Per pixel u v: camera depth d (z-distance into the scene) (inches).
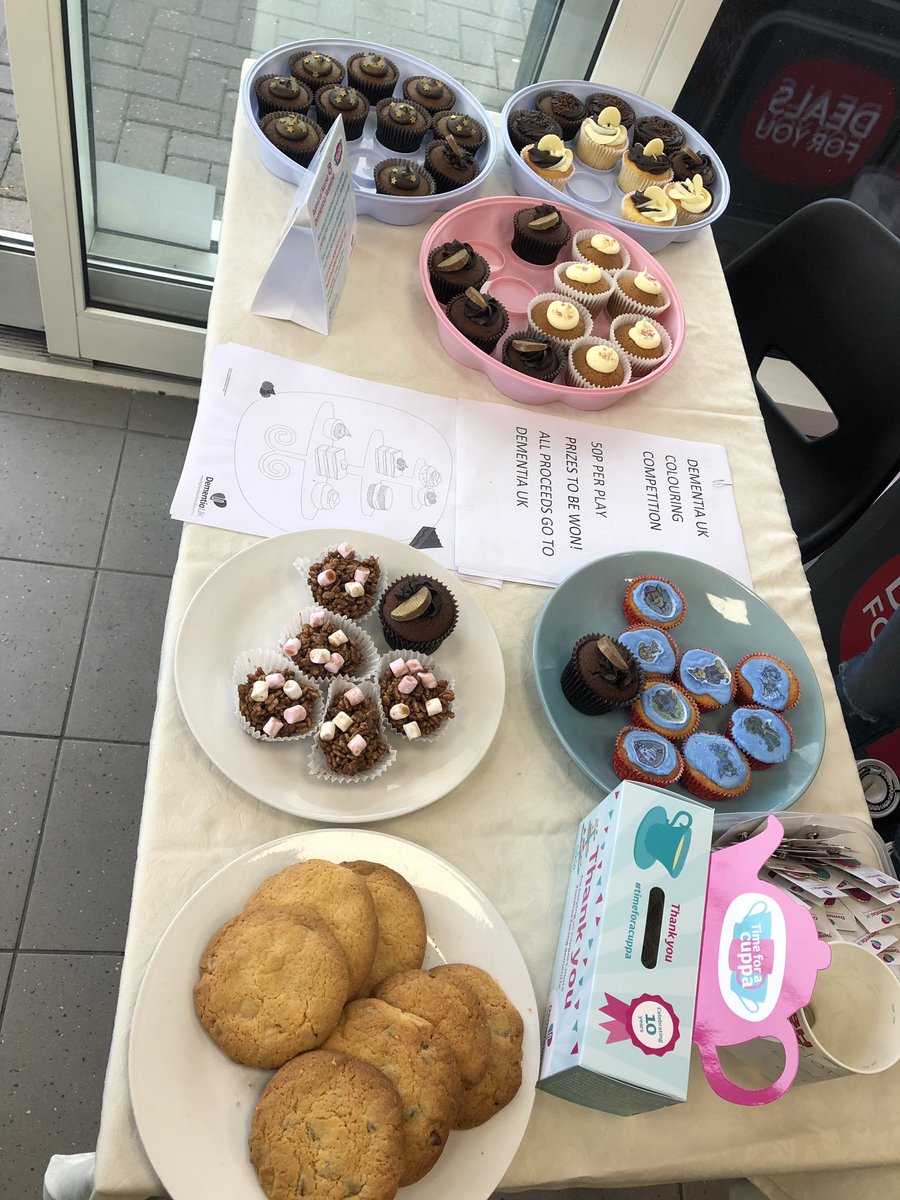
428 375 47.6
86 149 63.2
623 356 50.4
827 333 63.6
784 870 33.8
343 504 41.5
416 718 35.1
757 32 76.7
